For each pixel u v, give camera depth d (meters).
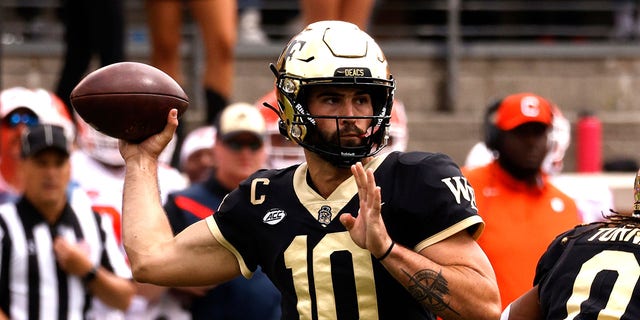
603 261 12.57
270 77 32.28
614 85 34.16
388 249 11.07
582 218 19.44
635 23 35.25
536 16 35.06
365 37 11.79
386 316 11.59
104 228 17.73
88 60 25.00
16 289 17.05
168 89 12.41
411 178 11.62
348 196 11.72
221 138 18.11
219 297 17.52
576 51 34.12
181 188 20.55
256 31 32.91
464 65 33.56
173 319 17.64
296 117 11.73
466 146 31.53
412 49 33.28
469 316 11.30
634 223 13.01
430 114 32.84
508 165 18.31
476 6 34.59
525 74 33.81
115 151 19.69
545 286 12.98
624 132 32.25
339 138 11.54
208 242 12.30
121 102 12.20
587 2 35.25
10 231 17.06
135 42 32.69
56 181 17.17
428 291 11.16
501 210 18.03
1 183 19.73
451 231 11.38
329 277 11.57
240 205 12.18
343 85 11.50
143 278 12.39
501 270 17.67
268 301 17.59
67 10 24.78
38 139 17.08
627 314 12.15
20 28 32.56
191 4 24.55
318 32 11.79
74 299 17.22
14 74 31.33
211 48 24.55
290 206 11.92
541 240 17.89
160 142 12.60
